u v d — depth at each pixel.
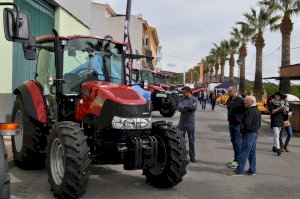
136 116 6.93
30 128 8.03
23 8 15.60
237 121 9.73
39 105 8.03
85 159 6.33
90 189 7.32
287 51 33.88
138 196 6.98
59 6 20.12
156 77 26.55
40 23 17.95
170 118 23.91
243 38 56.84
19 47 15.30
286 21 33.88
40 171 8.46
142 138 7.05
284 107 12.29
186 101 10.34
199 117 27.27
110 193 7.10
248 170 9.21
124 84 8.15
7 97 13.60
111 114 6.85
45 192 6.95
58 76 7.52
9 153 9.52
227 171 9.43
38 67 8.58
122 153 6.83
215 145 13.69
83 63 7.77
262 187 8.01
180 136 7.36
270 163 10.70
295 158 11.58
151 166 7.00
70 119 7.74
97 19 48.19
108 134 6.93
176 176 7.27
